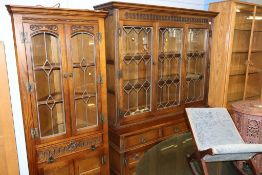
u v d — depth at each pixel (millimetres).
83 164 1882
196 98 2730
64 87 1688
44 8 1474
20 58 1485
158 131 2266
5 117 1655
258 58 3463
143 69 2246
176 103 2529
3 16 1774
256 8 2916
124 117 2133
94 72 1822
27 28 1475
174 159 1900
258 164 2088
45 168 1699
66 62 1665
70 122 1761
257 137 2062
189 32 2488
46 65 1627
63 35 1615
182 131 2457
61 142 1737
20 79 1511
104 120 1924
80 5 2109
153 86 2258
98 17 1732
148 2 2525
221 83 2832
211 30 2621
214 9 2787
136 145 2139
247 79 3324
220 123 2084
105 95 1891
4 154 1709
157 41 2178
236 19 2848
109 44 2039
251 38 3031
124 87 2111
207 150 1636
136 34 2129
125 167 2107
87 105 1865
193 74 2639
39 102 1622
